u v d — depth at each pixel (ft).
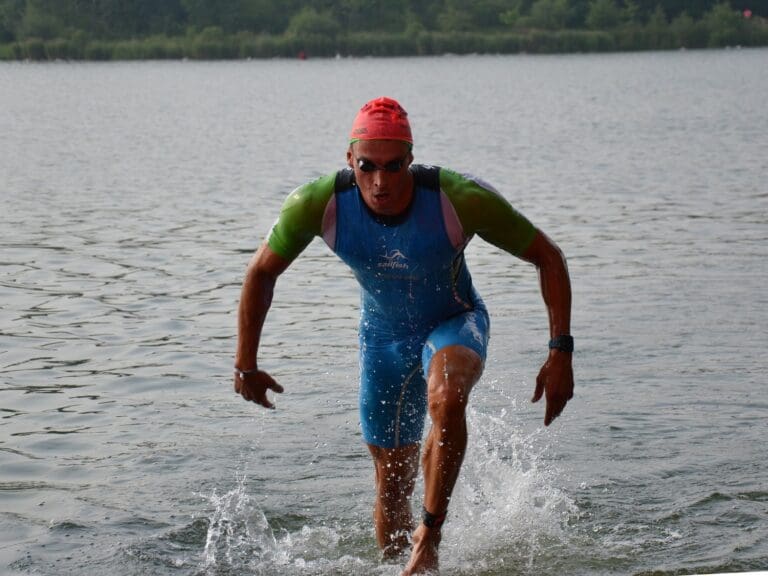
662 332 26.20
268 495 17.22
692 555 14.83
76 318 28.73
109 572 14.58
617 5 338.34
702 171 62.18
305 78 203.31
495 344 25.45
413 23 308.19
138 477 17.98
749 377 22.66
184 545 15.52
